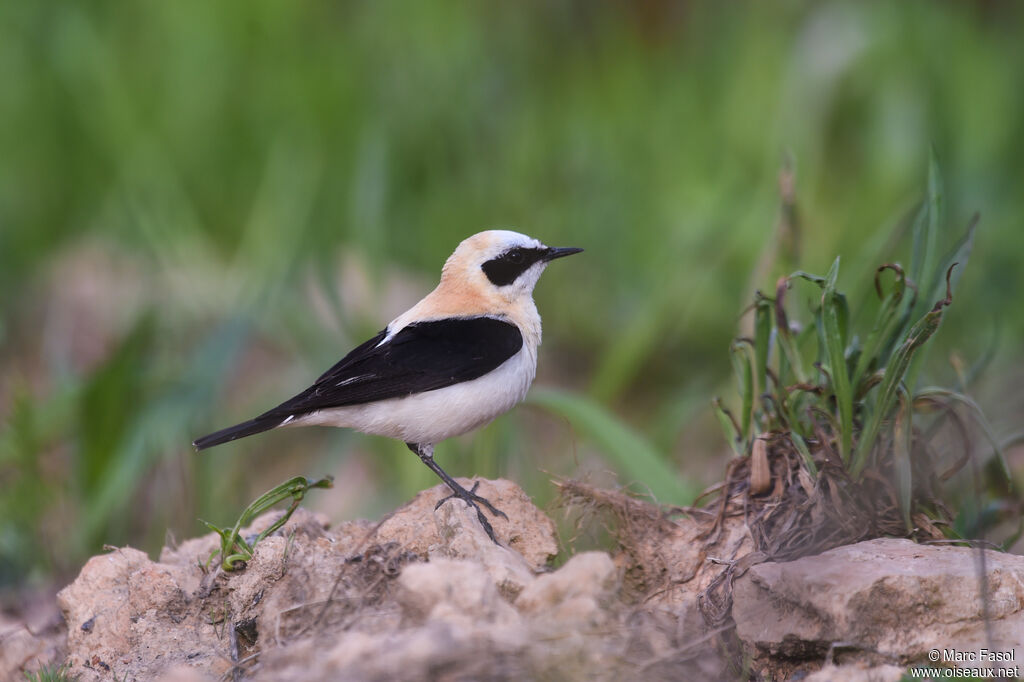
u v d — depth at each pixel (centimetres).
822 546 695
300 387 1430
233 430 811
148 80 1936
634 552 715
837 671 587
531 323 897
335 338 1430
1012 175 1641
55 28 1950
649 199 1745
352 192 1482
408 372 811
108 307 1712
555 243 1727
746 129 1814
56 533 1121
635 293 1639
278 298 1371
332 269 1428
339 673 552
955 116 1722
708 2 2048
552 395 964
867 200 1645
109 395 1164
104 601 753
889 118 1716
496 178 1797
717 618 666
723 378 1488
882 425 733
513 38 1964
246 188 1839
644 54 2048
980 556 633
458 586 591
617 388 1301
